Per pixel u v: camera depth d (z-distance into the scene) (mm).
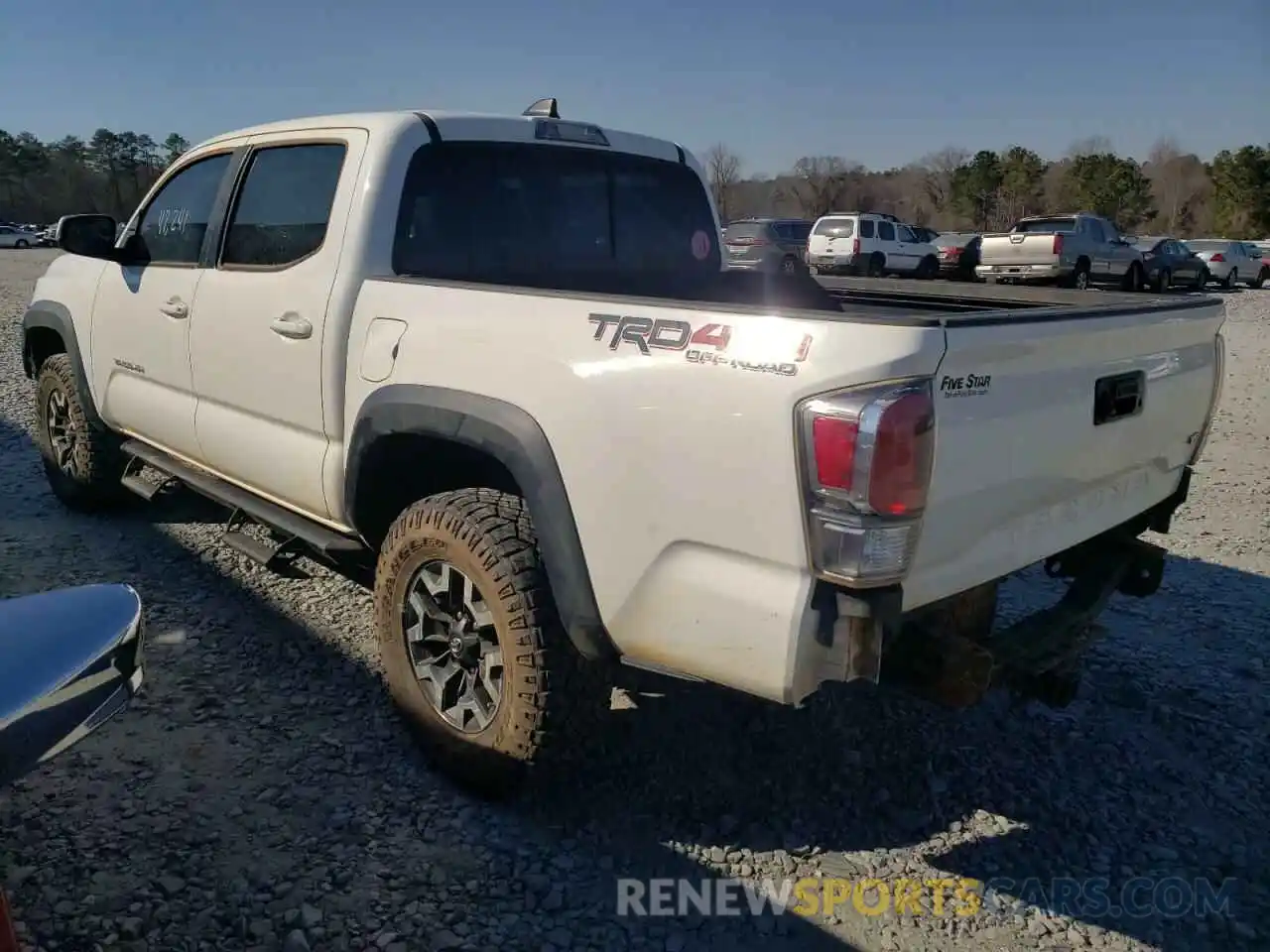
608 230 4180
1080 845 3057
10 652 1680
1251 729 3748
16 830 2873
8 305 17516
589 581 2693
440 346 3029
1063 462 2691
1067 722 3746
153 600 4430
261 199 3863
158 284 4367
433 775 3227
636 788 3176
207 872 2738
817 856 2934
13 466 6637
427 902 2668
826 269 25781
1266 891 2889
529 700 2852
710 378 2406
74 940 2471
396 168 3453
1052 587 4953
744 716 3596
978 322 2295
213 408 4117
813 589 2307
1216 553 5672
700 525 2453
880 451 2170
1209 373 3367
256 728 3463
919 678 2453
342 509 3508
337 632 4184
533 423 2770
